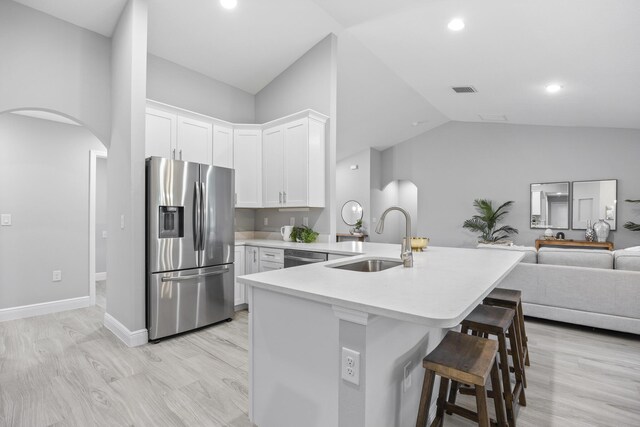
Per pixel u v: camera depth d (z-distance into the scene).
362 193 8.22
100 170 5.60
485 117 6.51
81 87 3.11
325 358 1.33
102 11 2.99
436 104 6.10
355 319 1.16
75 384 2.14
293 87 4.19
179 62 3.92
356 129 6.84
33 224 3.66
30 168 3.65
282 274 1.65
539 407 1.93
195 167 3.17
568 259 3.26
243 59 4.03
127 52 2.88
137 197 2.82
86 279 4.04
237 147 4.13
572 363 2.50
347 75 4.78
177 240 3.02
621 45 2.78
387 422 1.32
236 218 4.47
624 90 3.75
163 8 3.14
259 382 1.63
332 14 3.34
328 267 1.90
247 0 3.12
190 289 3.11
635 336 3.05
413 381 1.57
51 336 3.00
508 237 6.89
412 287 1.35
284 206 3.86
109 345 2.79
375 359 1.22
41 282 3.70
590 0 2.30
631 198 5.75
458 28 3.16
